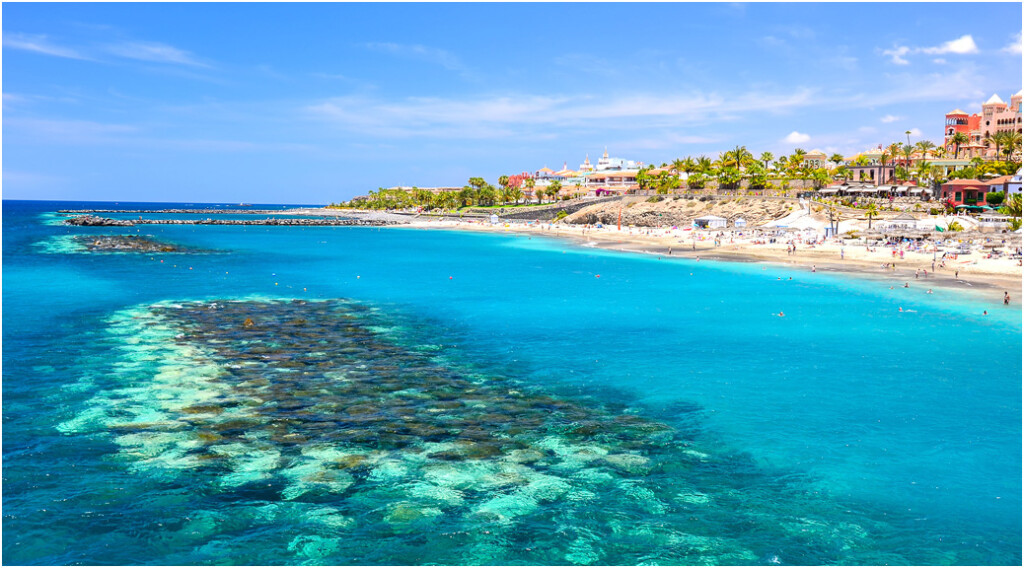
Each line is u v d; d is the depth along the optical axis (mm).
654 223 165250
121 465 21797
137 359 34312
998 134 164875
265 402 28000
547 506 19812
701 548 17781
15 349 36062
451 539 18062
